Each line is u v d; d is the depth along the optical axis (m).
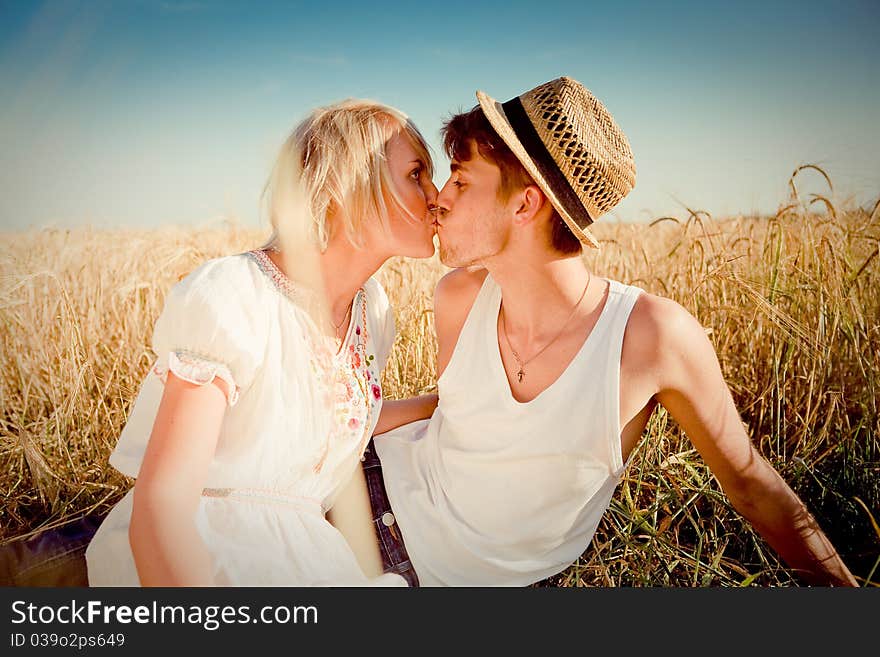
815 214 2.62
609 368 1.37
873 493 2.14
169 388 1.22
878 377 2.36
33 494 2.33
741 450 1.49
